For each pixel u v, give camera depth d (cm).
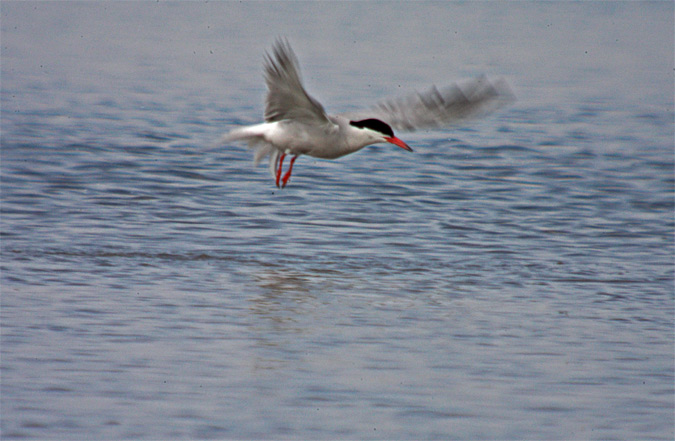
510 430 868
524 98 3075
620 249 1562
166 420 866
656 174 2138
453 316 1189
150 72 3375
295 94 967
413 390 948
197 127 2500
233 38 4153
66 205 1731
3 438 823
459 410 905
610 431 871
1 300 1188
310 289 1284
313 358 1027
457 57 3766
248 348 1051
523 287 1332
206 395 923
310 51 3788
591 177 2097
